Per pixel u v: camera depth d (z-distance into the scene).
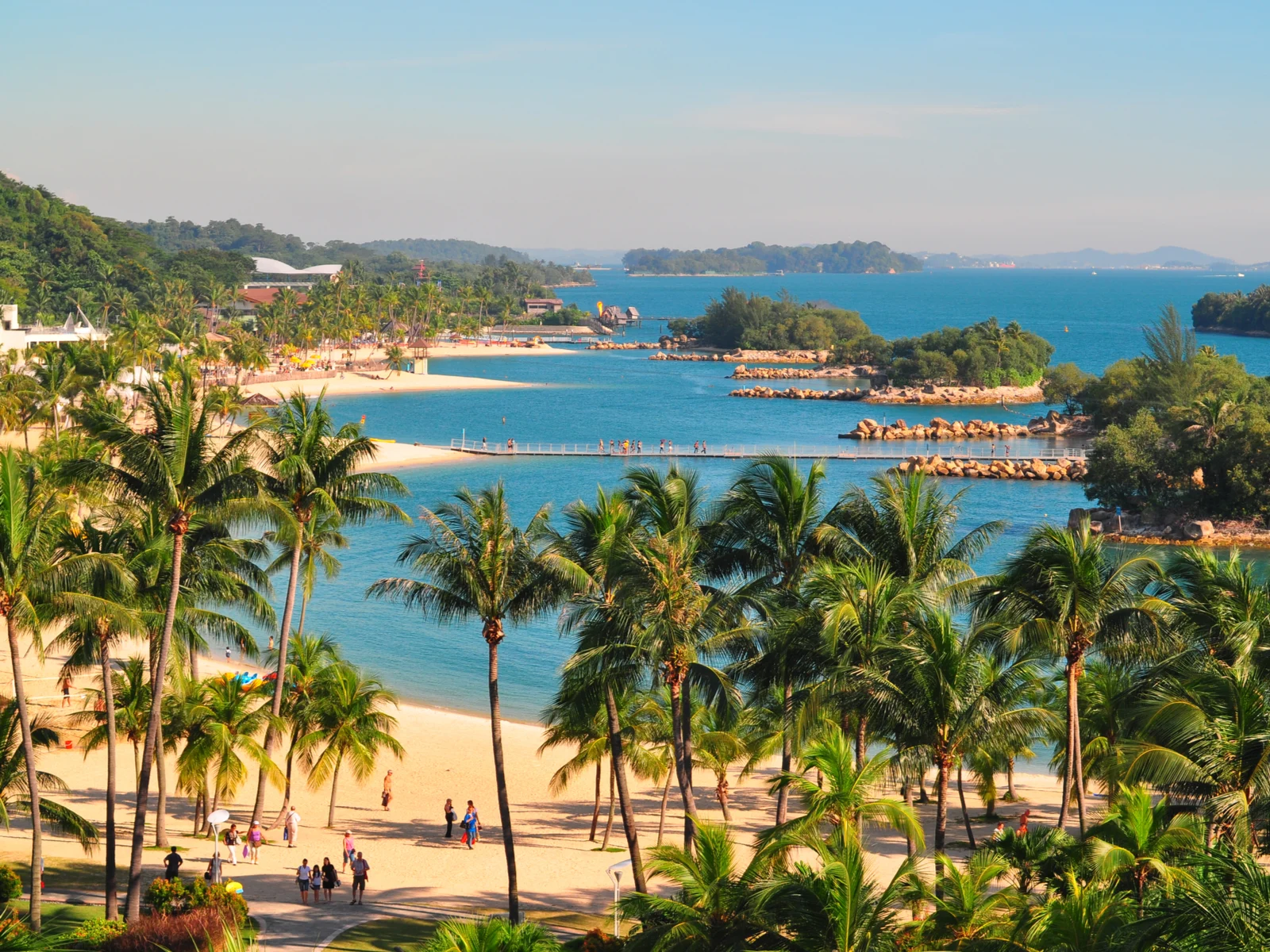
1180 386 164.75
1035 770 60.88
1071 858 28.88
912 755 35.94
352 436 49.81
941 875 28.61
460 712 68.69
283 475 46.62
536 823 51.12
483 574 38.31
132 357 162.38
